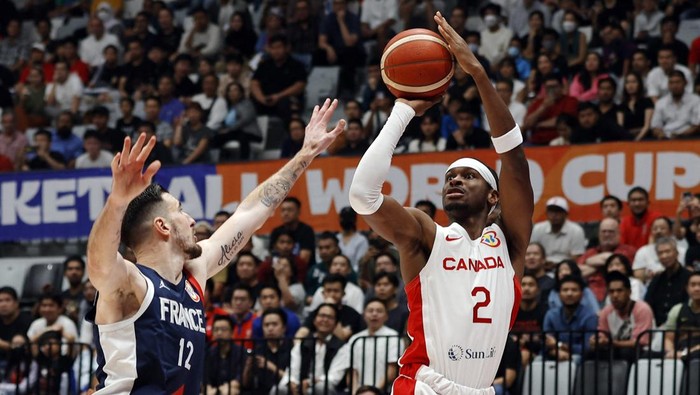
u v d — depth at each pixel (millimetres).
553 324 14461
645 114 19328
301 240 18125
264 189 7848
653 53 21094
